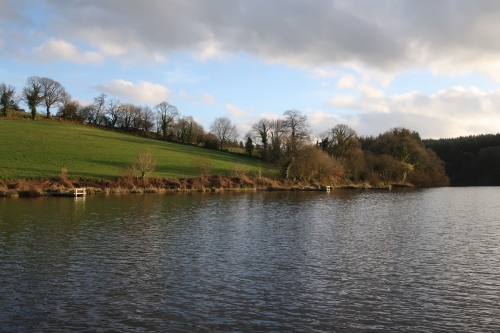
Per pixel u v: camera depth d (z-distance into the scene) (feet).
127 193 197.47
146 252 76.23
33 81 385.09
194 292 54.90
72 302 50.72
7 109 364.17
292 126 360.69
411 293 55.72
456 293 55.88
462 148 459.32
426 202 182.39
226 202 165.78
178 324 44.65
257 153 390.21
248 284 58.59
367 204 169.07
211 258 72.74
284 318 46.80
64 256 72.33
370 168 322.96
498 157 415.23
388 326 45.19
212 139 402.52
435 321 46.65
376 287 58.03
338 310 49.44
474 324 45.96
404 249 81.71
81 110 437.58
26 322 44.70
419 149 349.20
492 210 150.20
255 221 115.55
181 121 437.17
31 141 271.08
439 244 86.63
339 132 341.41
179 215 124.06
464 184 426.92
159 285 57.57
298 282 59.88
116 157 258.16
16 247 78.23
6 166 206.28
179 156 299.79
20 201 154.92
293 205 160.04
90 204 147.95
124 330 43.01
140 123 438.40
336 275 63.62
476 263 71.26
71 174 206.18
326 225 110.32
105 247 79.56
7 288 55.52
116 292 54.44
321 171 286.46
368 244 86.12
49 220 109.50
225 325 44.65
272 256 74.84
